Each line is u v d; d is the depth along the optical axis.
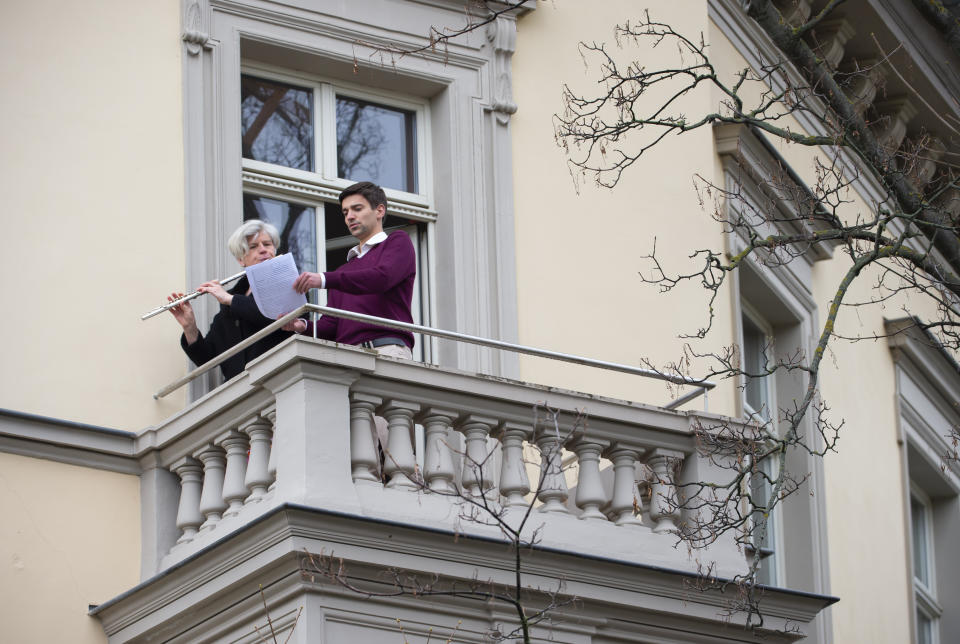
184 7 15.64
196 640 13.07
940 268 15.99
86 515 13.80
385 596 12.44
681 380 14.48
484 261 16.67
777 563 20.64
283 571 12.37
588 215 17.45
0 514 13.52
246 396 13.12
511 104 17.22
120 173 14.89
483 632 13.07
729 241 18.97
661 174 18.19
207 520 13.52
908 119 24.03
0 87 14.57
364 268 13.98
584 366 16.83
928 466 24.58
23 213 14.36
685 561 14.08
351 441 12.87
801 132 22.69
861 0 22.11
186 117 15.38
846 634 20.75
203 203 15.22
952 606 25.09
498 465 15.12
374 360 12.95
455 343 16.28
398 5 16.94
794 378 21.20
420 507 12.92
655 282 15.38
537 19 17.80
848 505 21.59
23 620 13.36
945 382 24.69
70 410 14.02
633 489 14.17
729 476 14.52
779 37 16.30
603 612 13.62
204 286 14.32
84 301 14.38
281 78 16.53
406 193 16.83
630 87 18.19
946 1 22.47
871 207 24.05
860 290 23.25
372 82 16.89
